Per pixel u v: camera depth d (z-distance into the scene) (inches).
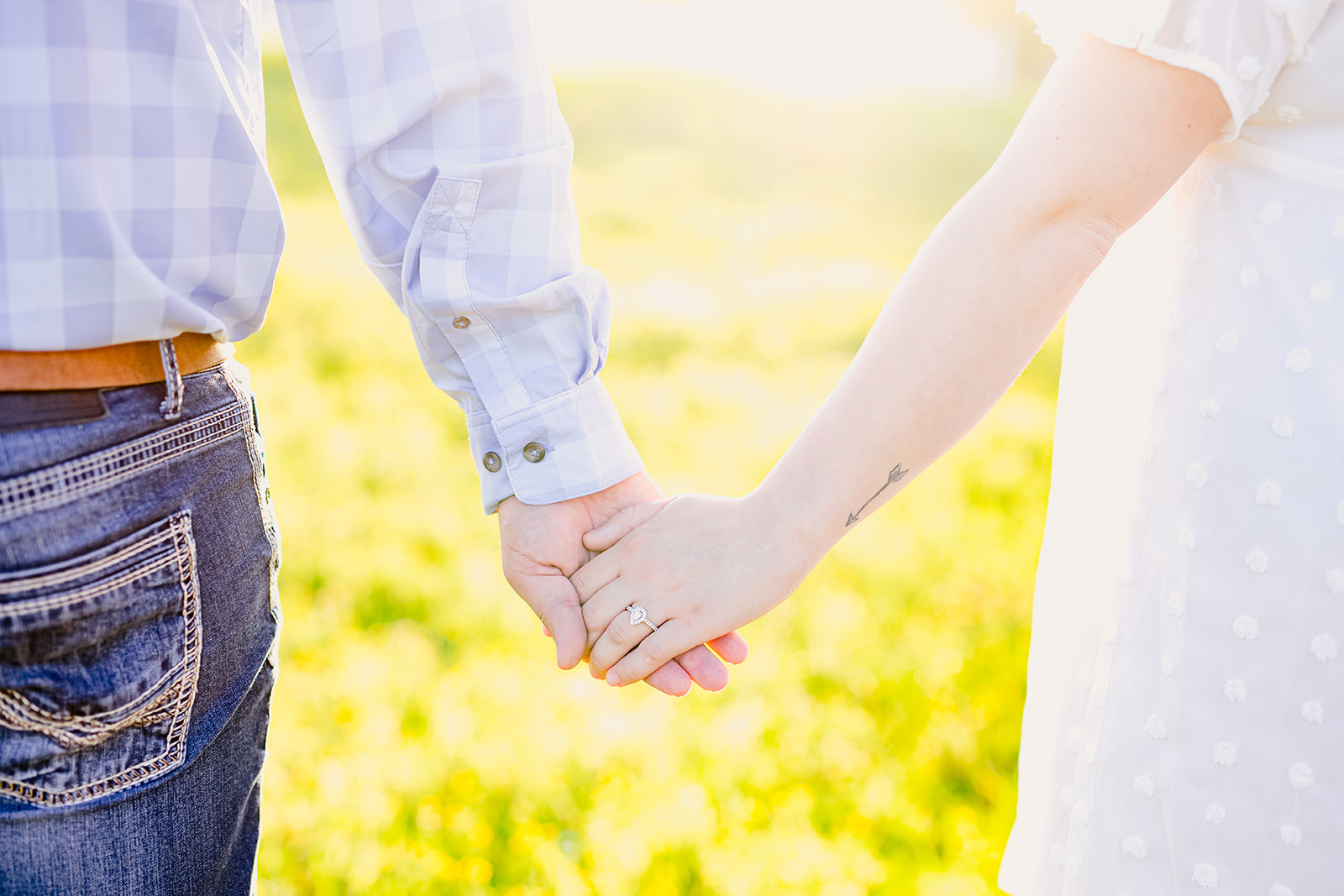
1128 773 41.6
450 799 89.3
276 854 81.6
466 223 54.5
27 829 39.0
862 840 85.9
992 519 140.2
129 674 39.2
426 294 54.6
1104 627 42.8
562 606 56.2
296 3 50.6
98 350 37.9
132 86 37.5
